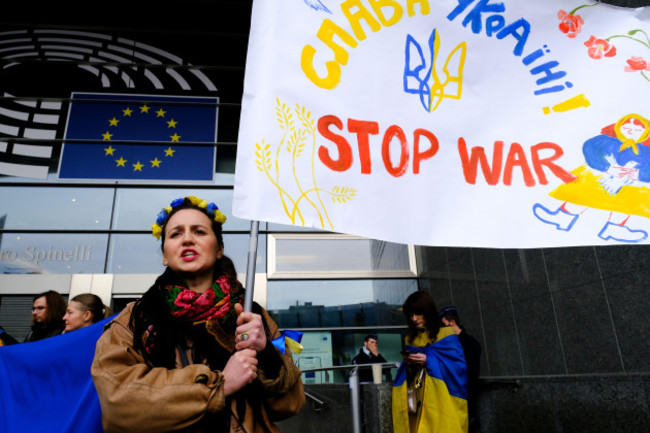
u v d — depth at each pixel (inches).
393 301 312.0
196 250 60.2
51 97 323.3
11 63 327.9
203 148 327.6
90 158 312.5
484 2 92.2
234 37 358.9
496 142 82.9
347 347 298.8
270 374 55.3
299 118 70.1
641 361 131.0
